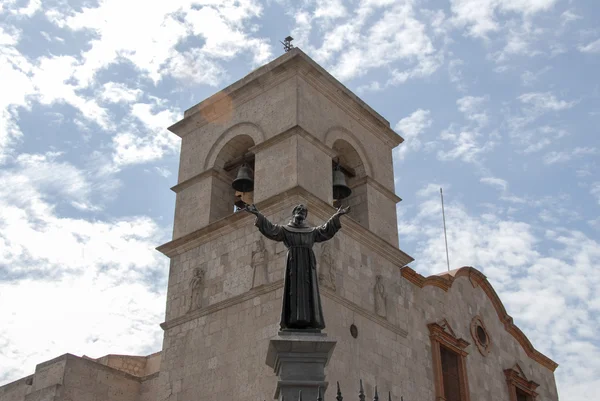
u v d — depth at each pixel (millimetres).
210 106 37312
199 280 33406
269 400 28500
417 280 36594
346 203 36312
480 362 39000
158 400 32250
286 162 32750
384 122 38562
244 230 32906
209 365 31219
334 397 28875
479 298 41438
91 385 35688
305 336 16875
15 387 36344
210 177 35719
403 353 33750
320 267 30938
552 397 44062
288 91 34625
